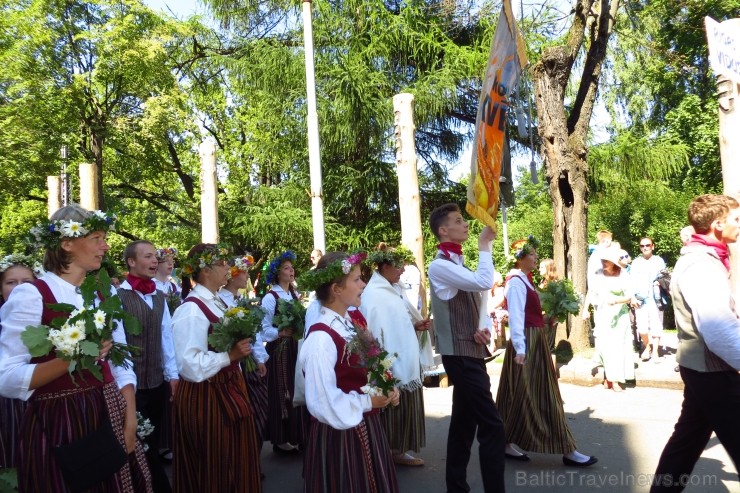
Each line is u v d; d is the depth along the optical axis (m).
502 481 3.74
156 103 18.19
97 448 2.64
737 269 5.51
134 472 3.12
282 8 18.00
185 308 3.64
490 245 3.94
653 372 7.65
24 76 16.86
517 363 4.59
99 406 2.72
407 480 4.70
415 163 7.90
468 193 3.61
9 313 2.62
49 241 2.76
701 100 18.25
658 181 15.95
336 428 2.84
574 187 10.10
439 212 4.16
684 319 3.26
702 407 3.19
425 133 17.52
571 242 10.07
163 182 24.02
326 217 16.78
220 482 3.52
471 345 3.89
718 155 17.55
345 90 15.55
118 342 3.02
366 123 15.78
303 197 17.20
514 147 16.91
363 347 2.93
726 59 5.54
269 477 4.95
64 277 2.78
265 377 5.45
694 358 3.19
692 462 3.38
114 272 4.27
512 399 4.82
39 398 2.63
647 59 14.83
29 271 4.07
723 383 3.11
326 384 2.85
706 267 3.14
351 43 16.52
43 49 17.33
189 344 3.52
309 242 16.64
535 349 4.73
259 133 19.34
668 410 6.38
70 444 2.58
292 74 16.30
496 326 10.45
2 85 17.09
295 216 16.36
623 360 7.35
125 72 17.97
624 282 7.37
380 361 2.94
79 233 2.73
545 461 4.96
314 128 10.81
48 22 17.56
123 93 18.98
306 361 2.92
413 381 4.61
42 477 2.58
